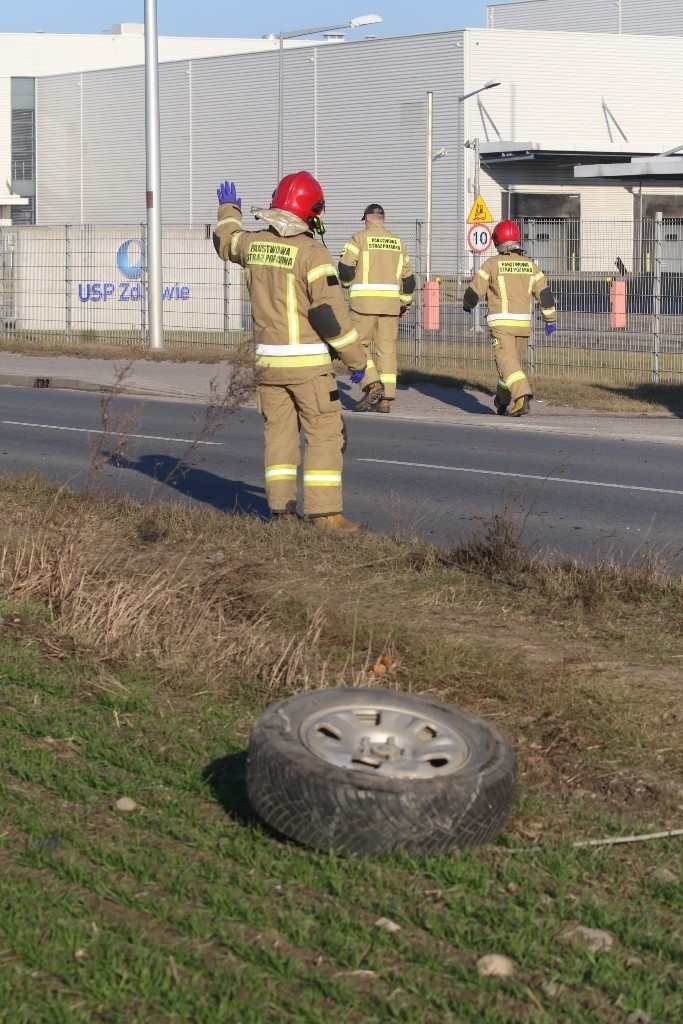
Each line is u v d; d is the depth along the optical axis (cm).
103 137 7381
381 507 1152
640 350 2300
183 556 859
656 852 448
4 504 1023
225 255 977
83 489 1120
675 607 766
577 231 2548
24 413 1875
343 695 480
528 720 573
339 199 6481
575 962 372
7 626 681
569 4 8781
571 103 6222
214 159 6919
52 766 503
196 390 2195
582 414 1933
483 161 5984
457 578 826
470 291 1852
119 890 403
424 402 2059
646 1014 349
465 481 1308
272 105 6650
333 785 423
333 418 958
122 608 680
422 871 420
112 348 2791
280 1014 344
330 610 726
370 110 6312
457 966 368
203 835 447
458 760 448
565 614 749
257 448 1509
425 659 645
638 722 567
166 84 7088
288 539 920
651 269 2283
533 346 2398
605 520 1111
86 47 8369
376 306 1836
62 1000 348
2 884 407
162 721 556
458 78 6028
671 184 6206
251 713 571
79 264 3203
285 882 414
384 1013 346
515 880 420
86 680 607
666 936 389
